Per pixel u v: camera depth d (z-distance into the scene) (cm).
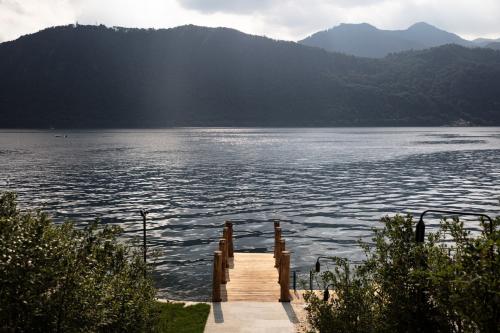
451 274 556
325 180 5688
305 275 2181
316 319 932
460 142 12975
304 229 3247
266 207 4028
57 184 5297
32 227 710
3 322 630
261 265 1886
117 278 834
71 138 16175
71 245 774
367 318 827
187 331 1241
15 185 5188
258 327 1267
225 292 1568
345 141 13662
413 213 3700
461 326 629
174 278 2194
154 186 5191
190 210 3897
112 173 6353
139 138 16175
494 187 5081
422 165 7338
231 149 10756
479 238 580
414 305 725
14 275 636
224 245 1716
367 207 4006
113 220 3491
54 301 673
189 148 11150
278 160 8144
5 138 15862
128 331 812
